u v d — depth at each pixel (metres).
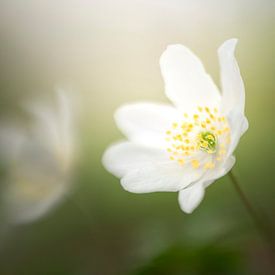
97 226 0.24
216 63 0.25
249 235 0.21
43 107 0.21
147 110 0.19
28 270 0.23
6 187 0.22
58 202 0.22
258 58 0.25
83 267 0.23
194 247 0.20
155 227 0.22
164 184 0.17
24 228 0.24
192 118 0.18
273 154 0.24
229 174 0.18
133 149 0.19
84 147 0.24
